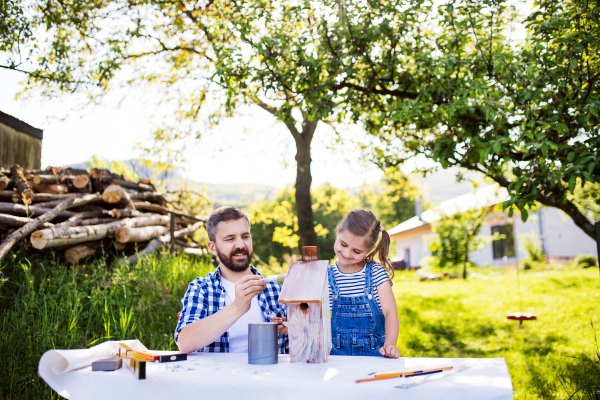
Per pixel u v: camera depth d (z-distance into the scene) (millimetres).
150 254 6117
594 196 5266
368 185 9914
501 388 1266
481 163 4262
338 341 2281
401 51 4418
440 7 4023
